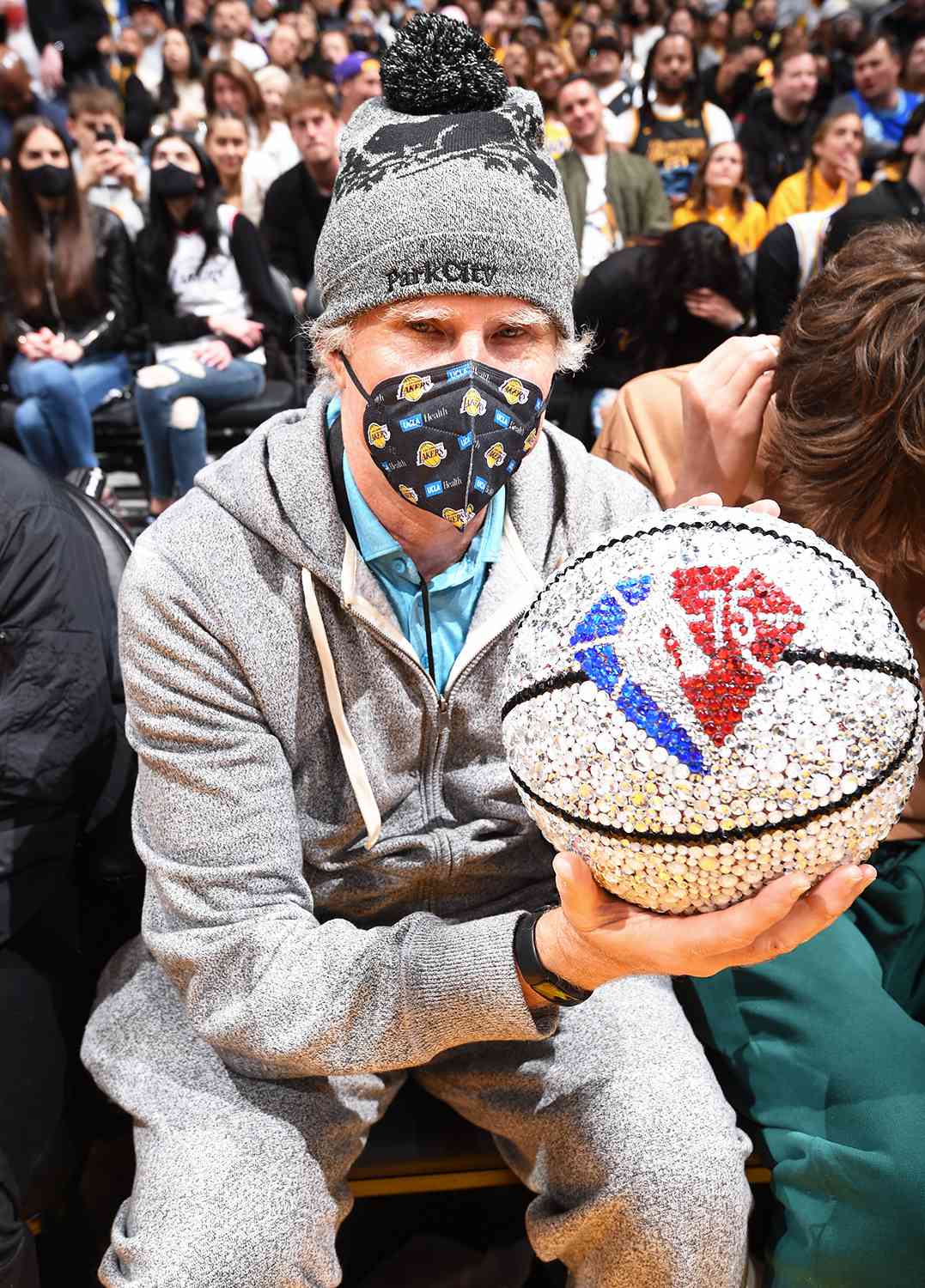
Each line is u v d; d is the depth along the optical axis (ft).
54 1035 4.04
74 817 4.28
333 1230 3.58
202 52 22.79
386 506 3.40
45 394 10.96
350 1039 3.27
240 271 11.81
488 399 3.10
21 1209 3.72
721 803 2.30
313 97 13.16
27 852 4.10
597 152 13.89
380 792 3.67
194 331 11.66
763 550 2.51
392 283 3.03
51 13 20.29
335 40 22.59
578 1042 3.70
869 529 3.40
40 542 4.09
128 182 14.05
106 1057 3.76
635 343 9.44
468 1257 4.36
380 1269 4.34
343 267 3.13
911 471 3.25
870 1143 3.36
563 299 3.20
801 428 3.43
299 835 3.61
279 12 25.70
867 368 3.16
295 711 3.57
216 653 3.44
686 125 17.11
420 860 3.74
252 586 3.48
